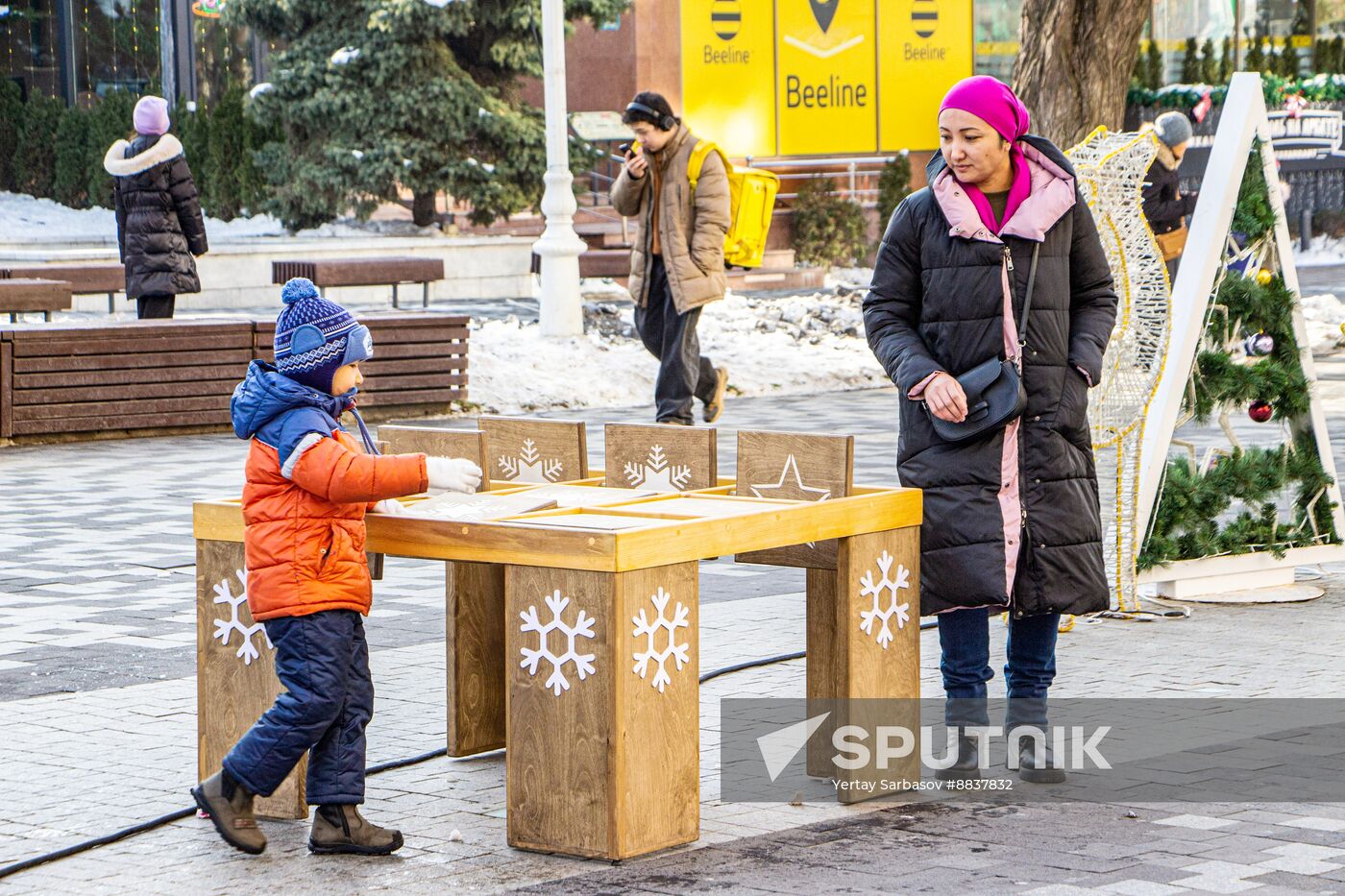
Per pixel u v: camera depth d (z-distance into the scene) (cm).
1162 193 1216
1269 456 941
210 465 1471
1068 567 589
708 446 623
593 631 513
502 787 615
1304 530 966
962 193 591
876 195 3462
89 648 833
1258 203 920
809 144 3434
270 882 510
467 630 650
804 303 2478
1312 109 3731
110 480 1387
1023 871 502
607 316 2305
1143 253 858
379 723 698
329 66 2767
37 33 3353
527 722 530
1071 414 591
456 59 2908
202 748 591
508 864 521
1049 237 594
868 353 2208
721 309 2373
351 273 2225
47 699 735
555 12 2058
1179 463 929
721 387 1518
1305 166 3659
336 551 526
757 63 3369
